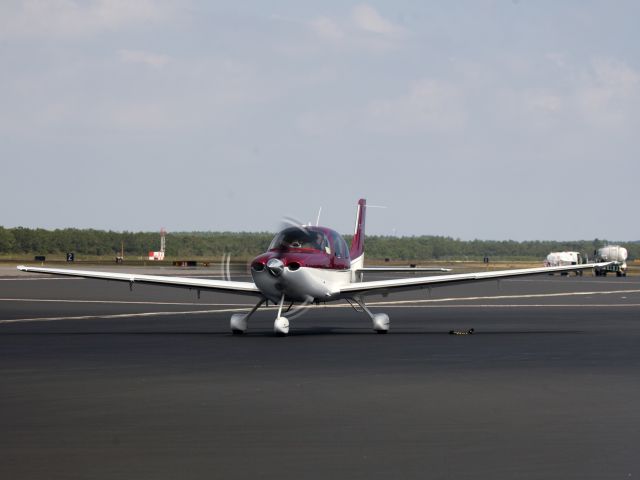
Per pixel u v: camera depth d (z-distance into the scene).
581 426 25.89
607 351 46.41
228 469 21.08
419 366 39.88
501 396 31.22
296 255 56.47
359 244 68.62
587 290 137.25
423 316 77.56
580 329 62.03
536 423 26.34
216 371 38.03
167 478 20.31
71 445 23.42
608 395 31.44
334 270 58.47
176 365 40.22
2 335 56.75
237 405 29.33
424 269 65.38
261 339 53.88
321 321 70.50
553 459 22.00
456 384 34.16
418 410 28.42
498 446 23.38
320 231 58.97
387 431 25.22
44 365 40.12
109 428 25.56
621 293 126.00
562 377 36.16
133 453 22.58
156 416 27.38
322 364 40.66
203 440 24.03
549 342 51.66
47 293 120.94
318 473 20.73
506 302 102.31
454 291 135.38
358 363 41.00
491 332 59.31
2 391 32.22
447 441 23.95
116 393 31.83
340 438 24.30
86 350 46.94
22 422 26.39
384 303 99.50
